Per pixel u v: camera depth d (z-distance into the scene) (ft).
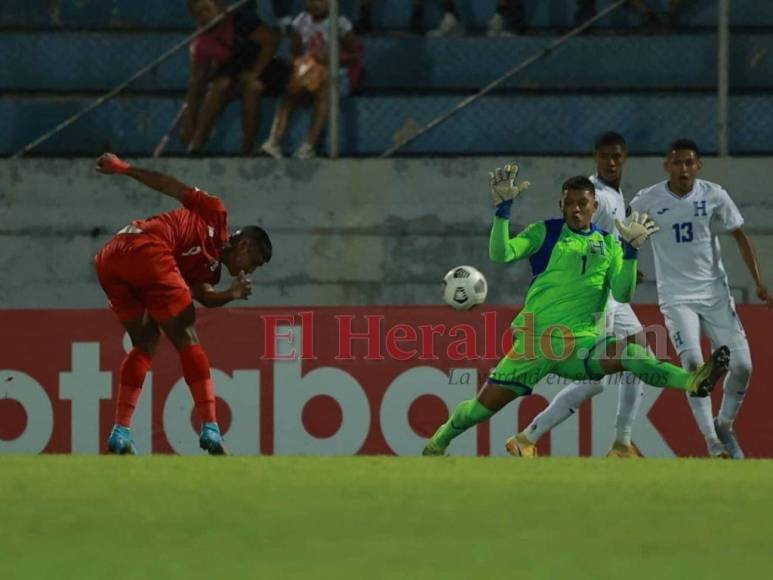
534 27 159.43
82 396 133.90
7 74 157.38
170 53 149.48
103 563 53.31
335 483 74.90
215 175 147.33
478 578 50.42
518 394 104.58
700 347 120.98
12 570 51.85
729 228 121.60
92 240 147.13
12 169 147.84
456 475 79.20
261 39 150.51
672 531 60.85
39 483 74.38
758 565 53.31
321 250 146.30
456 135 152.87
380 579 50.21
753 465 87.86
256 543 57.67
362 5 158.20
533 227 104.06
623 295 103.60
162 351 133.08
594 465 86.38
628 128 153.17
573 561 53.98
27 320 134.51
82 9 160.04
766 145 152.15
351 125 152.76
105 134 152.46
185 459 89.04
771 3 157.58
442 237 145.79
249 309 133.28
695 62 155.63
